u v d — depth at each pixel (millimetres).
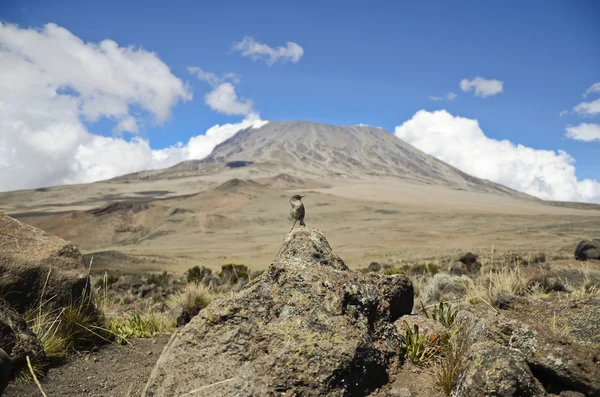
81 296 7379
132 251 98938
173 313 9641
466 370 3992
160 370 4098
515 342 4312
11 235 7312
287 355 3992
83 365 6285
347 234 125312
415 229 130625
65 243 7680
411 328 5383
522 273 9977
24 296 6801
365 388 4152
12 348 5562
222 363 4023
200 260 72625
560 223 130625
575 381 3809
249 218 167125
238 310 4375
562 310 5395
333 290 4559
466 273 17297
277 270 4746
